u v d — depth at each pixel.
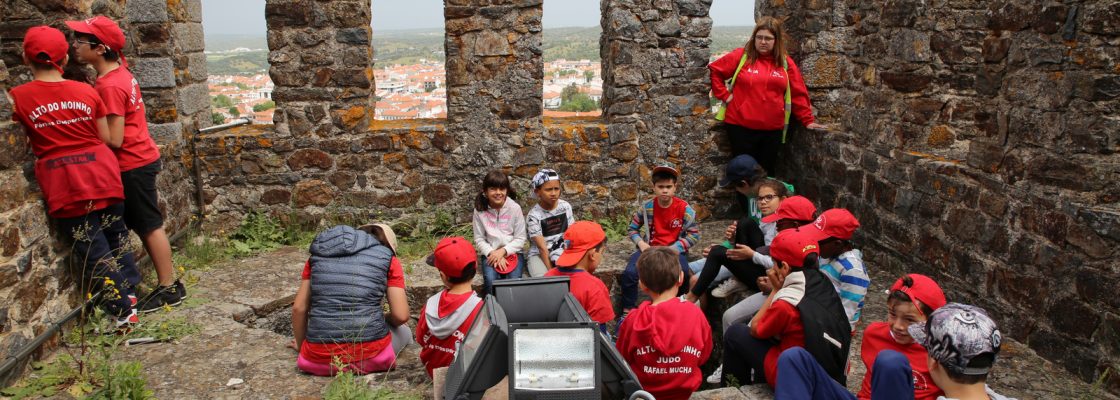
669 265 3.57
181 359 4.12
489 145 6.41
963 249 4.68
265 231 6.34
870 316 4.75
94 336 4.32
